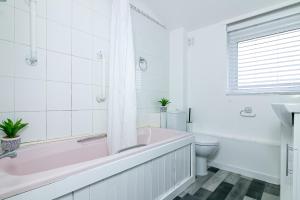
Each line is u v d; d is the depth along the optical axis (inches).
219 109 88.0
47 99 50.8
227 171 80.3
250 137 77.3
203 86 94.7
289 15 69.8
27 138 46.5
